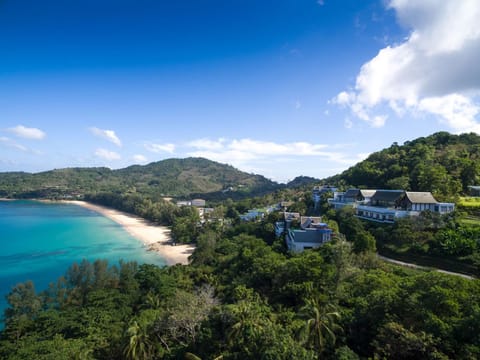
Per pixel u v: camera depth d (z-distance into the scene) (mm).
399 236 72062
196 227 155750
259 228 118750
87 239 157625
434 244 65375
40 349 45000
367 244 67000
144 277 76375
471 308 27812
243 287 53406
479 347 23766
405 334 26266
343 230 88312
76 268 81062
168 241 154875
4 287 91562
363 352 30297
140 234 172750
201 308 45688
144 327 43938
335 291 48438
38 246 141875
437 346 25344
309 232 82062
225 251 101500
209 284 67125
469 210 82438
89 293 70375
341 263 53156
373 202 100500
